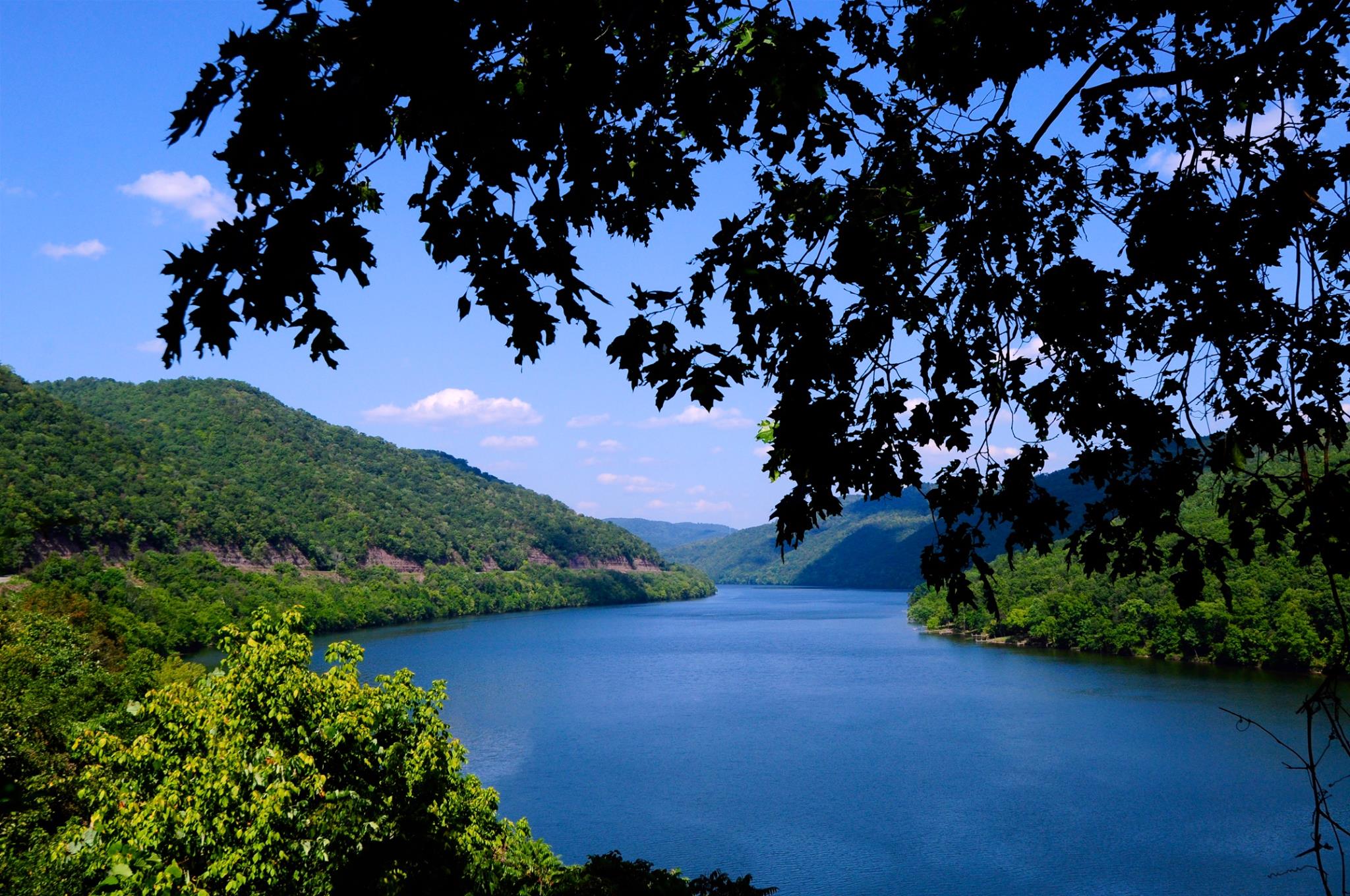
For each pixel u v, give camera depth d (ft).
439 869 63.46
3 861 62.80
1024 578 375.25
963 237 17.38
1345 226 15.40
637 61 14.26
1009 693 238.48
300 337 12.16
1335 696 11.94
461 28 11.95
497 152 12.82
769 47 13.99
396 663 334.03
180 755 59.82
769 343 17.54
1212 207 16.52
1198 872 113.60
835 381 17.19
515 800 147.54
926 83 17.65
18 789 27.37
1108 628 311.68
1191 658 287.69
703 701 242.99
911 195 17.31
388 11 10.77
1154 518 16.42
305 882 55.01
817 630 470.39
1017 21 15.78
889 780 155.94
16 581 294.87
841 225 17.08
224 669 65.57
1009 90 16.60
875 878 113.91
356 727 64.28
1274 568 262.47
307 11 11.02
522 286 14.02
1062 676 264.93
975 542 16.76
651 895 63.98
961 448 16.92
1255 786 146.41
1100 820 132.87
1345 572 14.26
